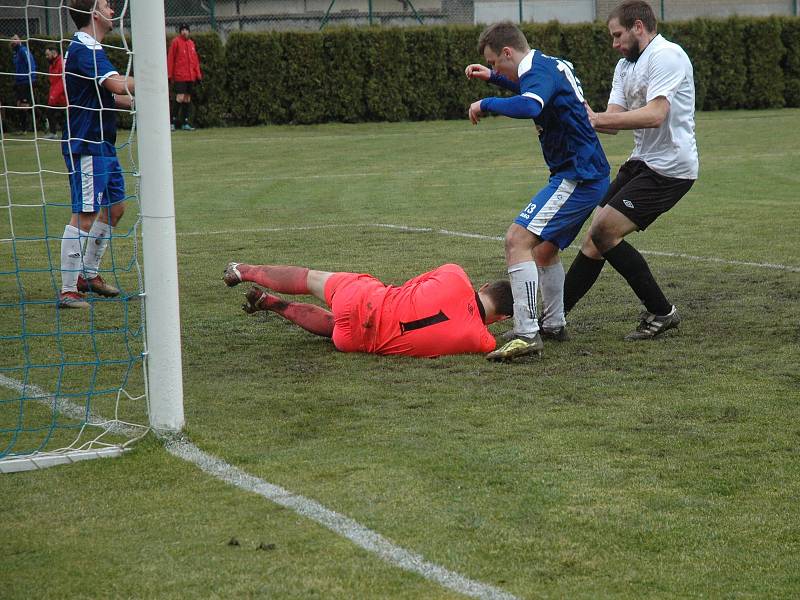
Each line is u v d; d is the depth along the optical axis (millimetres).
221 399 11539
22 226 27422
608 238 14344
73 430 10469
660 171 14375
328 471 9156
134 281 19578
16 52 53031
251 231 25938
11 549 7602
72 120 16859
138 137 9898
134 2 9766
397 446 9852
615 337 14695
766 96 72312
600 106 70688
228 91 65125
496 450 9711
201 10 73688
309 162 44750
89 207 16859
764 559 7422
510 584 7008
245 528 7934
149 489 8789
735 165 39750
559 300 14375
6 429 10508
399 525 7965
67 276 16828
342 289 13922
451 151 48344
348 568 7230
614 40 14555
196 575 7148
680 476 9039
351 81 66312
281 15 74938
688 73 14328
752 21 71500
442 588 6941
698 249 22156
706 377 12375
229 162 45125
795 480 8938
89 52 16578
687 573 7199
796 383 12047
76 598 6836
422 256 21750
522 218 13305
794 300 16891
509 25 13359
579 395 11656
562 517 8133
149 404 10250
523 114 12516
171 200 10008
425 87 67562
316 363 13266
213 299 17609
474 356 13594
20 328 15273
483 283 18672
